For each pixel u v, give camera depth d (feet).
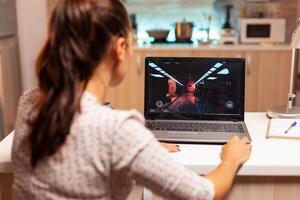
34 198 2.86
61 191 2.77
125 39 2.94
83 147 2.70
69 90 2.68
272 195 4.28
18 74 11.41
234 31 12.33
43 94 2.77
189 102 5.27
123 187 2.92
